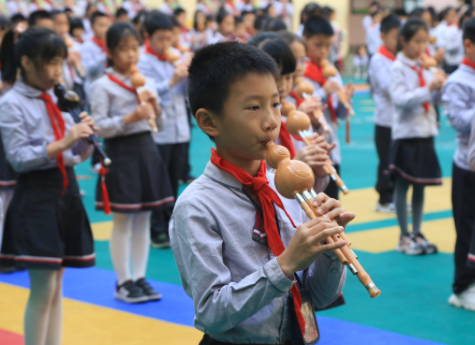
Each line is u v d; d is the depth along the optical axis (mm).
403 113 4707
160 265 4570
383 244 4996
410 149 4664
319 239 1406
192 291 1572
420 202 4801
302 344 1626
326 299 1729
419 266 4465
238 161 1666
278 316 1624
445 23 12227
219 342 1625
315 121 3375
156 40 5055
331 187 3514
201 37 13297
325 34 3961
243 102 1553
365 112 13781
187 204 1597
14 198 2955
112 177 3883
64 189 2936
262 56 1593
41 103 2980
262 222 1641
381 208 6008
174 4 17031
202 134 11406
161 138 5027
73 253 2977
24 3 14000
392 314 3604
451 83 3732
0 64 3244
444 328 3398
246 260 1592
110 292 3980
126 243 3879
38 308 2842
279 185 1547
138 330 3375
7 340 3213
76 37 9016
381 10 14109
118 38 3945
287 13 19422
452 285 3803
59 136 2990
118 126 3865
